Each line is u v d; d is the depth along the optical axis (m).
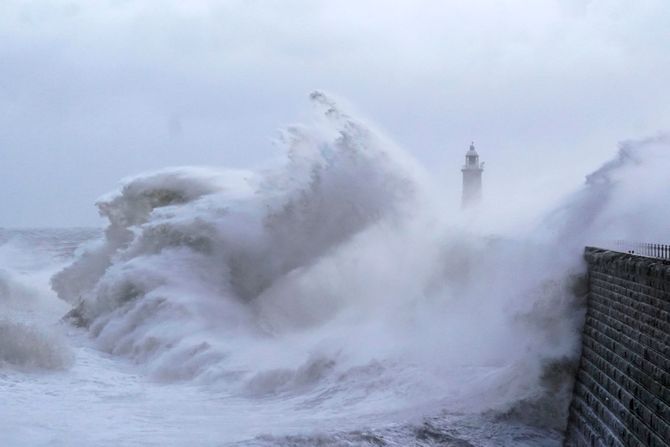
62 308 74.19
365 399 42.09
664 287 23.50
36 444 33.91
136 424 38.22
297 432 35.28
